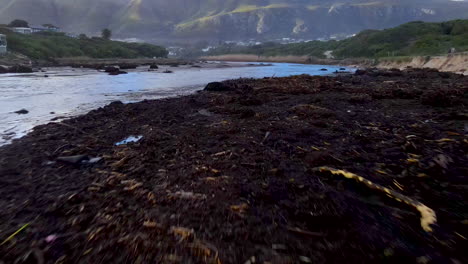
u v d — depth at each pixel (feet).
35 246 7.21
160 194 9.87
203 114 27.20
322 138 16.76
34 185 11.34
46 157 15.10
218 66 206.39
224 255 6.70
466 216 7.91
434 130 16.89
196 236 7.40
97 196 9.99
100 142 17.93
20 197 10.23
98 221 8.30
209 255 6.69
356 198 9.06
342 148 14.44
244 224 7.95
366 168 11.40
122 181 11.13
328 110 25.76
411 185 9.89
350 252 6.68
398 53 244.83
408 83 51.60
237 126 20.93
